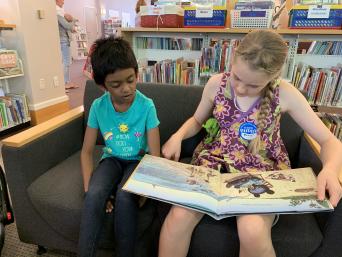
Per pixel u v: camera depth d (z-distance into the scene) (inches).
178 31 86.4
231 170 41.2
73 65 293.7
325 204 30.8
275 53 34.1
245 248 32.7
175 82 89.3
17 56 117.2
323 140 39.5
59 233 44.7
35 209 44.8
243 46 35.5
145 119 44.7
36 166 46.0
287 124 51.2
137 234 39.9
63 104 145.7
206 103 45.6
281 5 83.5
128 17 409.7
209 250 37.5
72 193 42.8
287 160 43.3
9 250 51.8
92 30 361.4
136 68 40.6
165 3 90.4
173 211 36.0
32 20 122.3
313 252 36.8
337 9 72.9
